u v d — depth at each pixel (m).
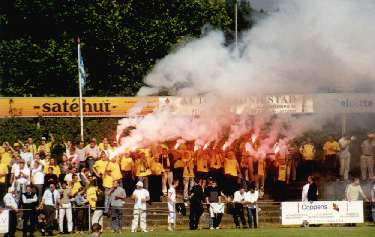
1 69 79.25
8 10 80.56
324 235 50.59
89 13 78.38
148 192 57.88
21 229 55.50
